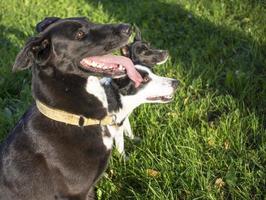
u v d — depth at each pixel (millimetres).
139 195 1550
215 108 1919
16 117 1894
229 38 2398
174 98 1934
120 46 1383
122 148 1683
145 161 1652
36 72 1325
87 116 1349
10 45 2393
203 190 1552
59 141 1337
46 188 1354
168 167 1628
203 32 2457
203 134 1766
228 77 2031
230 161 1653
